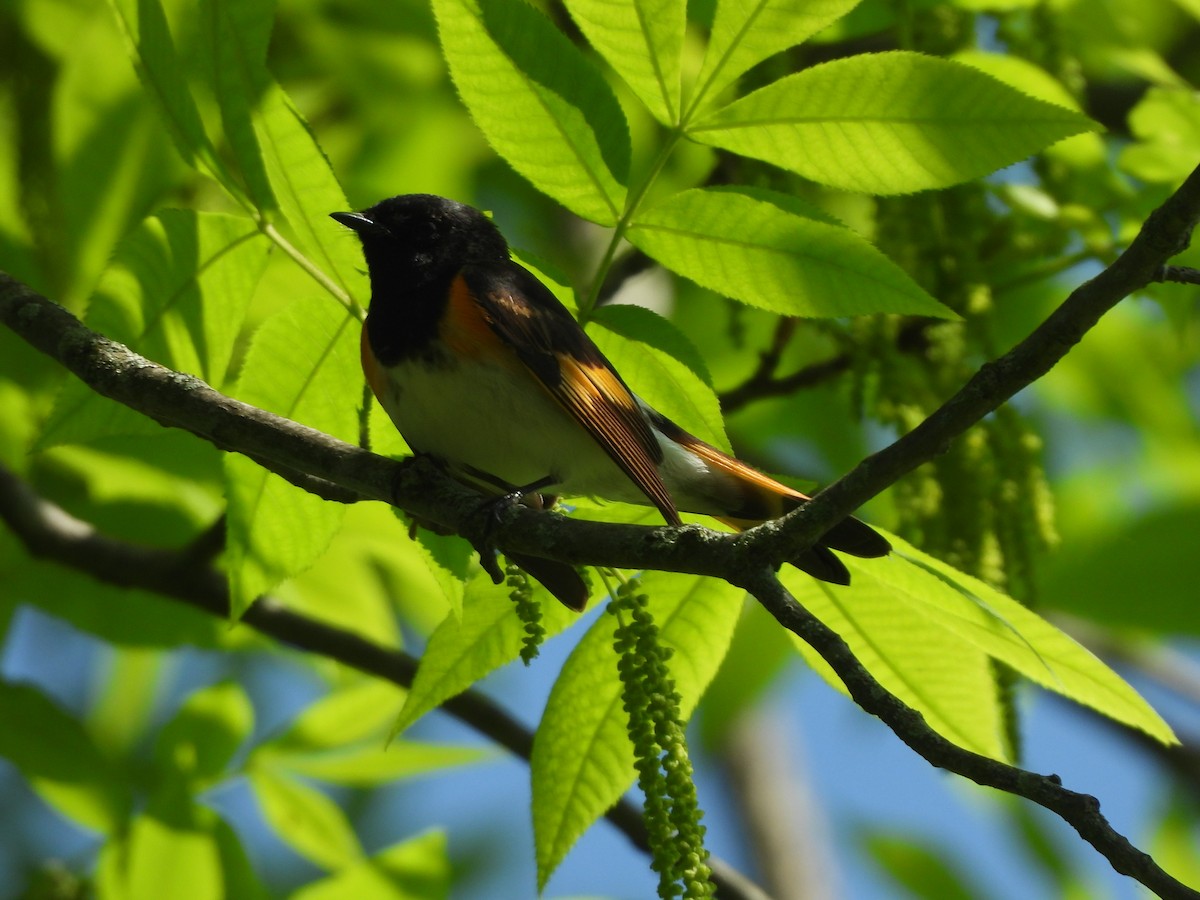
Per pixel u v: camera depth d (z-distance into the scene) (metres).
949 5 8.66
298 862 11.31
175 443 8.76
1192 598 9.88
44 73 8.56
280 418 6.07
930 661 6.24
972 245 8.30
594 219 5.95
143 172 8.05
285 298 8.43
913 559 5.77
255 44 5.98
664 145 5.82
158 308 6.24
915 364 8.37
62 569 9.28
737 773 15.48
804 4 5.55
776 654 11.12
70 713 7.38
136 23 5.79
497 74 5.66
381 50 10.63
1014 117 5.47
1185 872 12.20
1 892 10.39
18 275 8.38
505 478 7.37
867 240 5.67
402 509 5.98
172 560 8.81
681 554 5.24
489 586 6.35
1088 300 4.82
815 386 9.02
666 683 5.29
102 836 7.62
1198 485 10.73
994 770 4.41
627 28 5.62
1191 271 4.77
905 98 5.48
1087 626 10.48
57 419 6.16
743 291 5.92
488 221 7.96
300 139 6.11
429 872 7.25
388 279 7.46
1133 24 8.95
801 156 5.77
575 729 6.12
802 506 5.10
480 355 6.86
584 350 6.94
